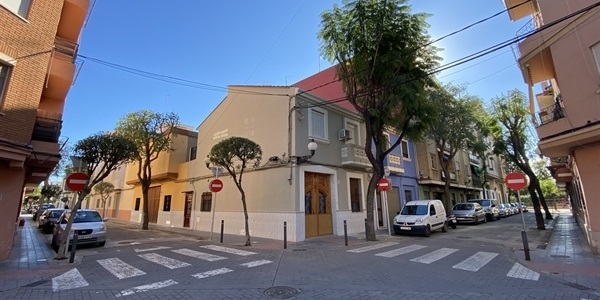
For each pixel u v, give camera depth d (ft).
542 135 32.01
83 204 144.15
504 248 35.22
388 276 22.24
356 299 17.03
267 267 25.44
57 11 31.40
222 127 59.72
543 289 18.88
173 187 74.33
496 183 142.92
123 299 17.43
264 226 47.14
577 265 25.32
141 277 22.39
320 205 48.98
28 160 30.68
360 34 40.19
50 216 60.85
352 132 58.59
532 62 34.24
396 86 41.19
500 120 62.85
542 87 50.96
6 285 20.26
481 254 31.22
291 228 43.27
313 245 38.75
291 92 47.67
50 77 34.35
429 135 73.97
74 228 36.68
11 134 26.27
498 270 24.16
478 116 72.79
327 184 51.21
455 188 96.48
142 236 51.67
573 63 29.45
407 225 48.44
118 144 32.68
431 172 78.13
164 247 37.70
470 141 77.61
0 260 27.61
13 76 26.96
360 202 57.11
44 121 32.40
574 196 61.62
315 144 44.29
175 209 71.67
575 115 28.91
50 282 21.18
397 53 40.57
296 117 46.75
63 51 35.50
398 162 68.74
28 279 21.90
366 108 44.62
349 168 55.42
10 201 28.30
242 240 44.24
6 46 26.40
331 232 49.90
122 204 99.40
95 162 32.37
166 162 73.10
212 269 24.81
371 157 44.86
